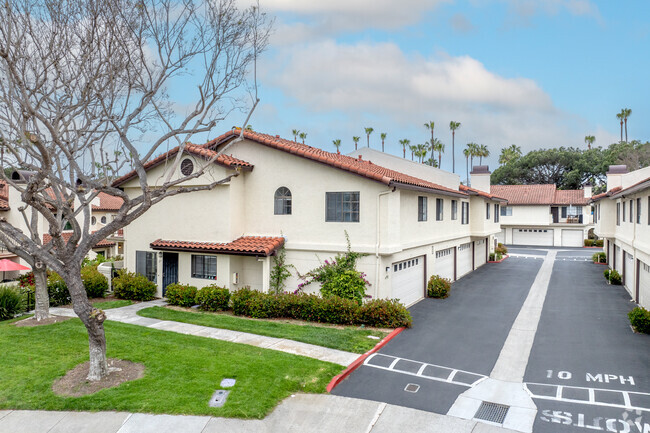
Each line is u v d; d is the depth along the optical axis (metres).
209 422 8.55
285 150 18.20
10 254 24.16
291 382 10.34
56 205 10.12
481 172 32.75
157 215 20.56
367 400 9.84
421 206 20.83
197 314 16.84
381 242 16.69
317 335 14.15
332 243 17.64
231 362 11.24
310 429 8.53
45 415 8.77
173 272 20.09
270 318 16.47
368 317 15.57
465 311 18.67
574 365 12.28
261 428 8.48
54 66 10.58
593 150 69.81
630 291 22.80
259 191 19.25
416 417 9.13
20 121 10.06
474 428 8.73
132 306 18.28
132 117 10.73
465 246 30.03
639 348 13.72
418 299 21.09
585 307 19.59
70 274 9.88
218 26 11.69
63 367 10.81
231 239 18.73
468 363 12.38
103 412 8.86
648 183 15.05
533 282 26.39
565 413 9.38
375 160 25.88
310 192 18.09
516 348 13.75
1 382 9.99
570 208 52.47
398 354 12.95
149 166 20.16
